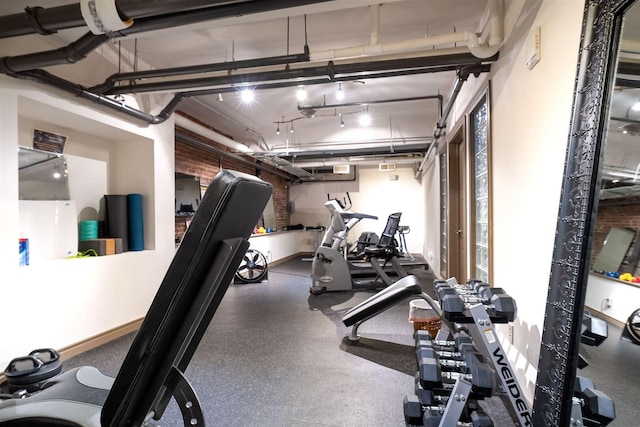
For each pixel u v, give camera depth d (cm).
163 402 114
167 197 393
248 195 98
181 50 325
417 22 283
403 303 439
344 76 296
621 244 117
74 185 331
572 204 122
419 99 447
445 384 191
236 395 216
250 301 459
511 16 218
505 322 181
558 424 112
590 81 119
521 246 202
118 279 329
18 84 241
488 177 262
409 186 967
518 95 207
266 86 322
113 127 324
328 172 1006
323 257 511
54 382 135
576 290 114
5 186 234
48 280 265
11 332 238
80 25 187
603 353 117
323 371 249
